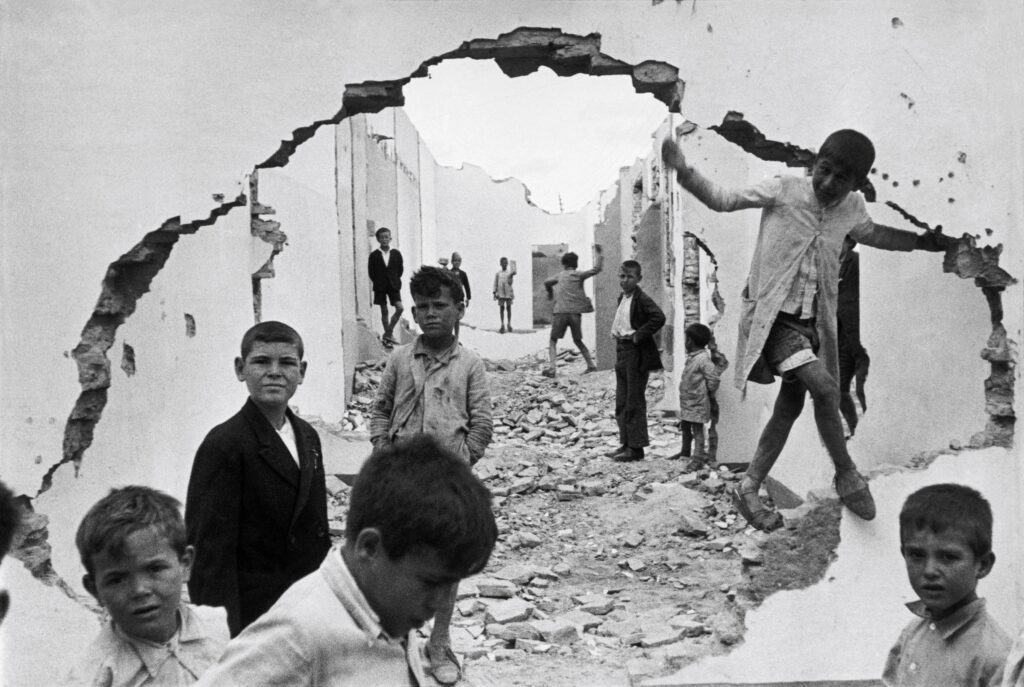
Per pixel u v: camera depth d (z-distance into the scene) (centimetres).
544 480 934
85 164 455
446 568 184
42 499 454
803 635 445
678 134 851
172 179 456
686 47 451
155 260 471
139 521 241
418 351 449
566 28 450
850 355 581
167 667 250
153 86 455
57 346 454
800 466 705
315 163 1121
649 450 1036
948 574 265
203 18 455
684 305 1048
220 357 687
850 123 447
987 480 440
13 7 452
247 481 328
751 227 869
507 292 2584
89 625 446
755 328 430
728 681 446
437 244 3022
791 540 457
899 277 511
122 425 504
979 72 441
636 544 734
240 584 329
